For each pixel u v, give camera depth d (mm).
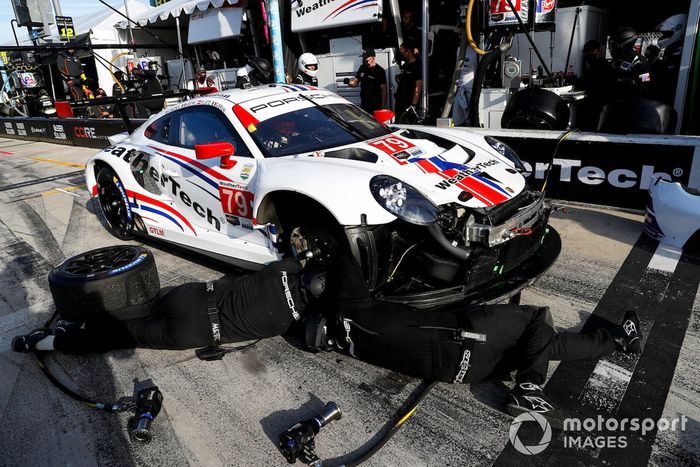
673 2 6980
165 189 3977
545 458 1970
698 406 2191
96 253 3289
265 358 2762
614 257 3680
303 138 3420
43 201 6605
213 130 3592
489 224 2648
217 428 2262
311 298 2576
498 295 2691
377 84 6988
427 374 2312
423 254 2664
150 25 13438
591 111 6156
